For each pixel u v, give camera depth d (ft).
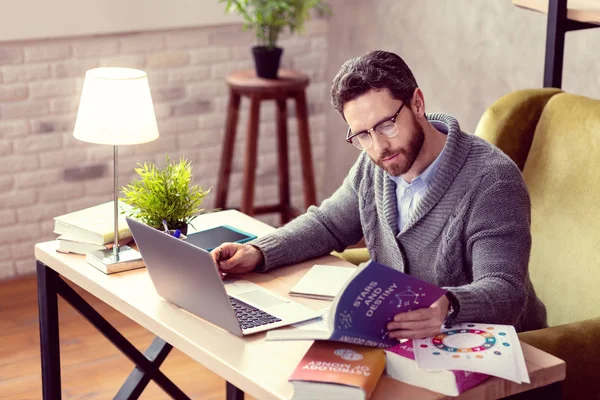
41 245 8.80
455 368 5.86
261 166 17.21
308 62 17.20
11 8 14.29
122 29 15.20
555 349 7.30
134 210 8.61
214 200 16.75
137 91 8.14
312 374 5.88
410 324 6.26
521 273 7.15
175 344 6.91
